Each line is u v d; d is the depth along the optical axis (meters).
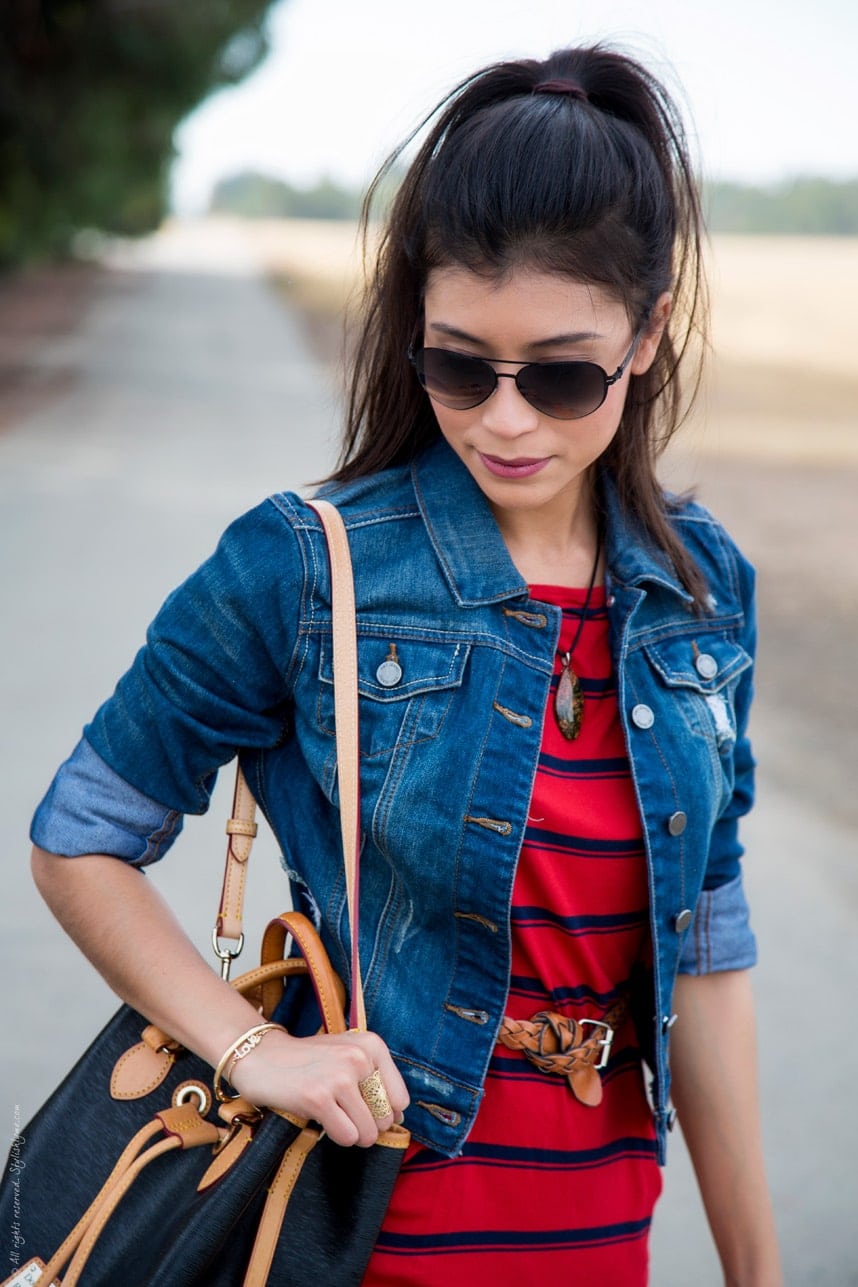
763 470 16.69
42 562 9.24
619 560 1.75
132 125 29.23
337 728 1.58
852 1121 3.75
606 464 1.81
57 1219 1.56
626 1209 1.72
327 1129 1.45
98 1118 1.61
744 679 1.87
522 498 1.61
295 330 35.47
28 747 5.80
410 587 1.64
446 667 1.61
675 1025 1.92
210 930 4.48
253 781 1.71
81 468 13.45
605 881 1.67
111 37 24.45
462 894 1.58
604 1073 1.73
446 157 1.55
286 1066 1.48
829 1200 3.44
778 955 4.58
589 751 1.69
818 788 6.16
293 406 19.73
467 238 1.50
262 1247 1.51
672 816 1.68
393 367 1.74
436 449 1.76
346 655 1.59
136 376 23.00
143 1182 1.55
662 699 1.74
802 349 35.72
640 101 1.67
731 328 40.78
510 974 1.62
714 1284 3.18
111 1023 1.67
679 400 1.88
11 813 5.16
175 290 51.88
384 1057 1.51
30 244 37.38
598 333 1.55
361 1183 1.53
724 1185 1.91
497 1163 1.63
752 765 1.93
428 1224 1.61
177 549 9.91
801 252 99.75
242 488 12.79
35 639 7.39
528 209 1.49
